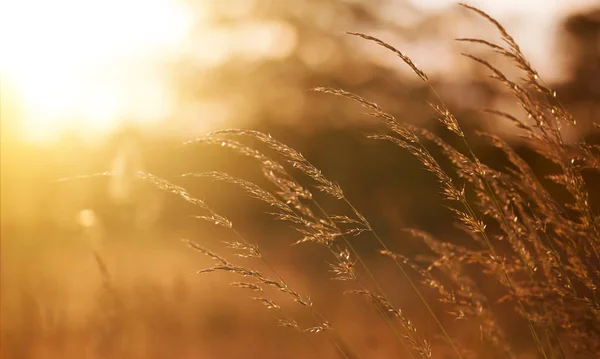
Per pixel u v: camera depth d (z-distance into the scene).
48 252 5.92
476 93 4.75
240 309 6.98
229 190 16.19
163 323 5.39
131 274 6.63
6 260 5.02
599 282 1.88
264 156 1.96
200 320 6.09
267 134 1.94
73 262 6.67
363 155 16.56
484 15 1.88
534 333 2.03
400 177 15.06
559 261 1.91
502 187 2.12
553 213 1.98
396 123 1.93
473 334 2.89
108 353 4.30
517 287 2.09
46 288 5.44
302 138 19.66
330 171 17.23
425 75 1.96
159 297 5.59
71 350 4.30
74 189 5.27
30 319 4.43
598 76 7.33
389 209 11.80
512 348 2.40
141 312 4.99
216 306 6.82
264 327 6.33
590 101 4.84
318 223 1.94
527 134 1.99
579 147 1.93
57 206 5.20
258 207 16.58
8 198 5.32
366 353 4.71
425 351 1.95
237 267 1.94
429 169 1.93
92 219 4.63
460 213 1.96
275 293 8.29
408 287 6.88
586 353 2.12
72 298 5.36
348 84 18.09
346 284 7.70
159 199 5.62
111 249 7.98
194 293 7.56
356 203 15.52
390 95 14.63
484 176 1.98
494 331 2.44
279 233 15.30
